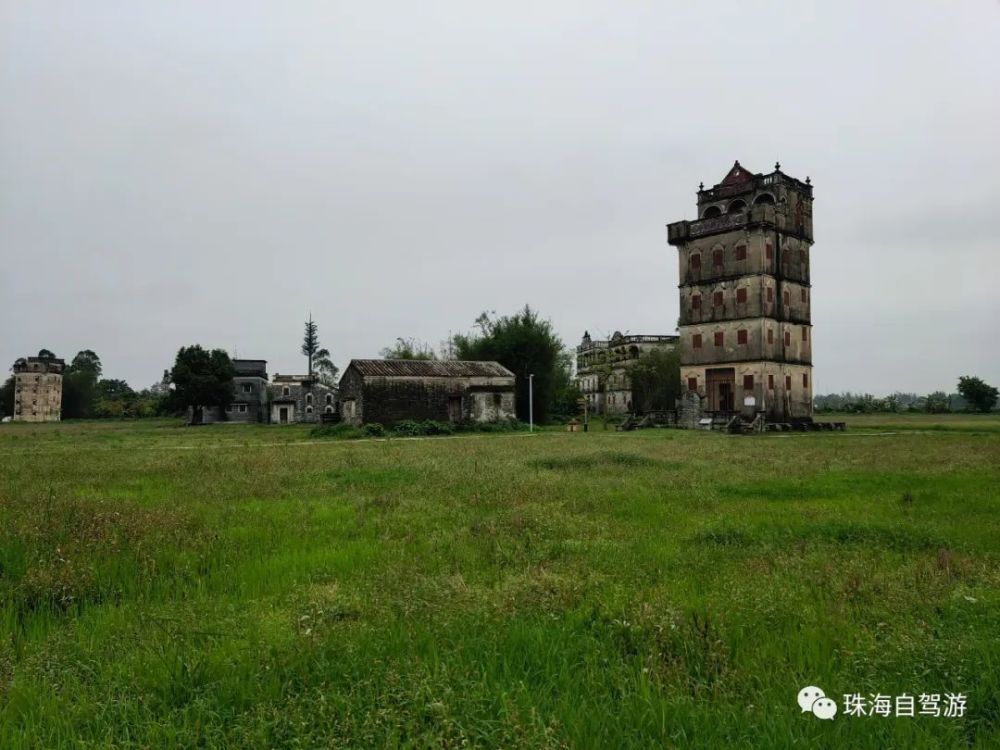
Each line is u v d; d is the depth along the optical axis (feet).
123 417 388.16
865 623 17.99
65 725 12.77
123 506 37.14
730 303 171.12
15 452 94.43
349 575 24.32
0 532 29.48
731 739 12.07
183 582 23.48
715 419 162.71
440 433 153.69
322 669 14.90
